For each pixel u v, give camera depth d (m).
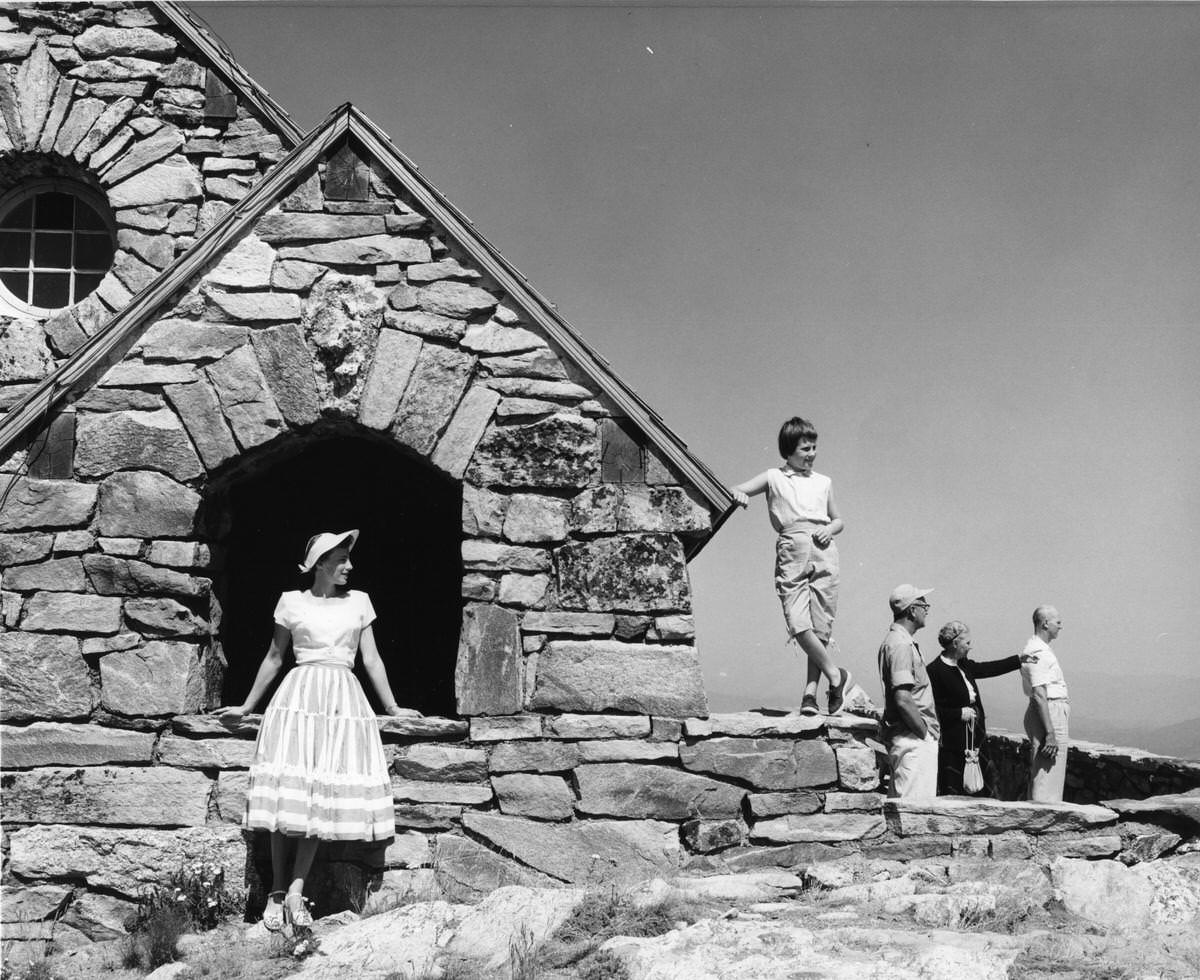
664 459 8.59
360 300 8.59
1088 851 8.04
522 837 8.05
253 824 7.22
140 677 8.16
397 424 8.52
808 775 8.29
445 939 6.89
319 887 7.87
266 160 11.69
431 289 8.65
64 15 11.77
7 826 7.94
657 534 8.50
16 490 8.30
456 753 8.14
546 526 8.46
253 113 11.78
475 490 8.48
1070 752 11.70
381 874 7.91
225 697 11.76
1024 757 11.32
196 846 7.87
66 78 11.72
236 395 8.50
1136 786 10.26
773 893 7.38
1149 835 8.08
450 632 12.34
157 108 11.73
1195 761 9.72
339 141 8.77
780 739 8.34
